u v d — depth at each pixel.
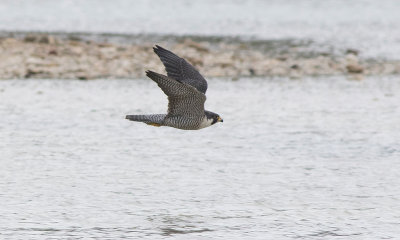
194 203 15.91
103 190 16.72
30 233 14.02
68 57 35.50
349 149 20.83
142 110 26.12
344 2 79.25
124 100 27.89
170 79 12.70
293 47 44.06
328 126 23.84
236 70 35.16
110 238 13.82
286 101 28.20
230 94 29.53
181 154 20.09
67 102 27.08
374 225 14.73
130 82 31.80
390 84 32.56
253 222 14.80
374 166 19.03
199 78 13.73
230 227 14.50
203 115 13.41
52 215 15.02
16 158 19.27
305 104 27.64
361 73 35.56
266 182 17.52
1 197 16.08
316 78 33.88
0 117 24.23
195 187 17.08
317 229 14.47
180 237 13.93
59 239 13.75
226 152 20.36
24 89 29.27
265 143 21.48
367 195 16.59
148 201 15.99
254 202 16.03
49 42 39.00
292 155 20.09
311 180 17.72
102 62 35.09
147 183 17.30
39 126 23.11
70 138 21.64
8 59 34.25
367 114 25.89
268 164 19.16
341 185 17.33
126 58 36.34
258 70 35.22
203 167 18.80
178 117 13.27
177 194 16.52
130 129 23.03
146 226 14.48
